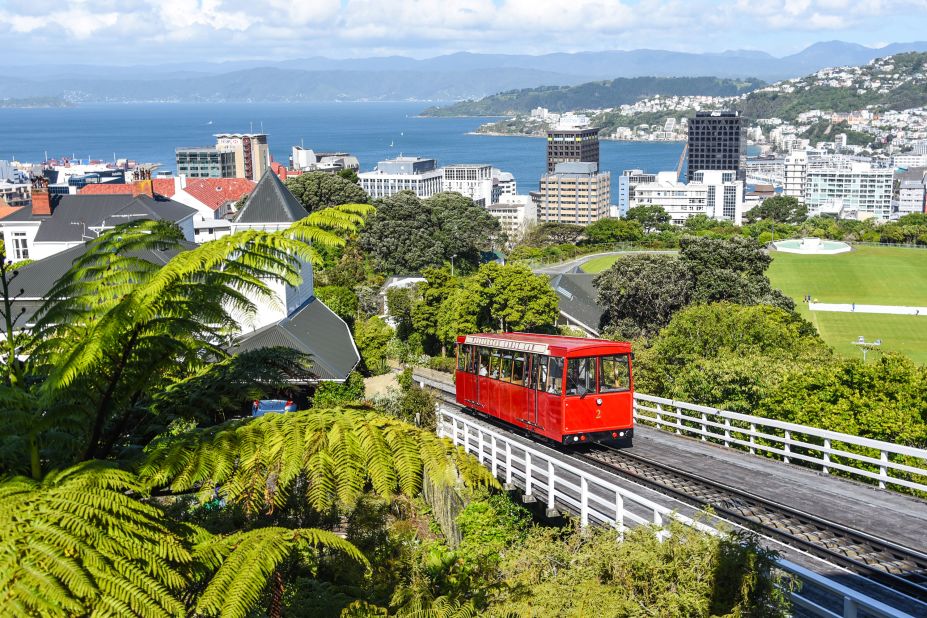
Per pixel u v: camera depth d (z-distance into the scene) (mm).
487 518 24219
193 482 10836
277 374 15188
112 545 9117
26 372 12336
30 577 8281
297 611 14266
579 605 12328
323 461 11211
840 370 33250
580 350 27469
